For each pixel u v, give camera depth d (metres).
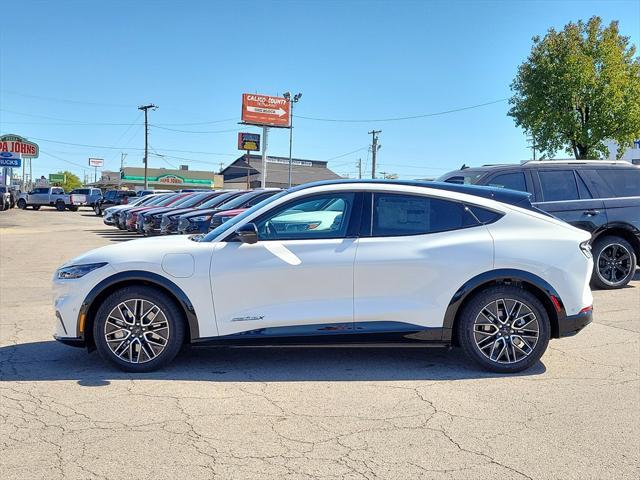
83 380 5.12
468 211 5.44
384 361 5.73
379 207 5.39
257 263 5.18
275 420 4.28
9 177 60.88
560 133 26.05
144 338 5.27
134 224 21.02
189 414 4.38
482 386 5.03
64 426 4.15
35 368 5.47
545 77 25.48
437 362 5.71
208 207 17.31
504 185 9.77
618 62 25.17
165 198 24.33
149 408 4.49
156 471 3.51
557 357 5.89
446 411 4.47
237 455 3.72
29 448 3.80
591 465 3.61
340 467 3.57
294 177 94.62
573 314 5.34
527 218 5.46
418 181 5.65
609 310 8.09
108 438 3.96
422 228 5.37
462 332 5.31
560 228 5.49
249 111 59.38
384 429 4.13
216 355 5.89
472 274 5.23
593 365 5.63
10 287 10.48
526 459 3.69
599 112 25.09
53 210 53.06
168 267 5.17
